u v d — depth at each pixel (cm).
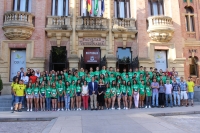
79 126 751
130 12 1762
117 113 1042
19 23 1474
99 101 1198
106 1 1711
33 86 1184
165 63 1730
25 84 1202
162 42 1700
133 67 1633
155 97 1282
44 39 1572
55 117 949
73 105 1202
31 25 1530
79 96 1195
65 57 1622
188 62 1867
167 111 1096
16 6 1616
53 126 752
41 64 1534
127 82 1262
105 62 1560
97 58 1662
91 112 1085
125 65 1692
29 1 1634
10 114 1040
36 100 1165
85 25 1612
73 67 1553
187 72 1852
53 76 1256
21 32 1494
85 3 1703
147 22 1714
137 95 1248
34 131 743
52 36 1619
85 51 1659
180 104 1383
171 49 1712
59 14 1673
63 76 1243
